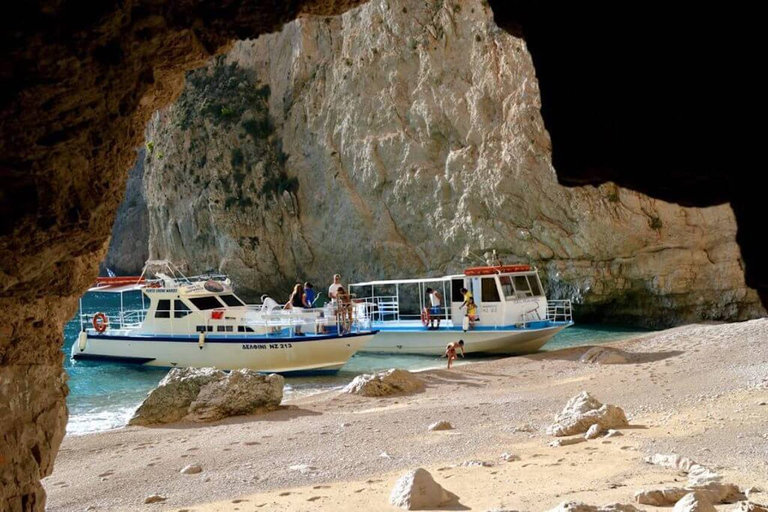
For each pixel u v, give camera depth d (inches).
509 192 1507.1
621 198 1387.8
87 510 392.2
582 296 1457.9
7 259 189.6
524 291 1100.5
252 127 2057.1
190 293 1049.5
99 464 507.5
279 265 2022.6
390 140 1776.6
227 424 645.9
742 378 625.9
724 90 142.0
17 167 174.7
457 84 1675.7
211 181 2031.3
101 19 162.7
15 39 156.2
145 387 933.2
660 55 150.1
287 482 428.5
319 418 650.2
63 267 221.8
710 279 1339.8
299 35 2027.6
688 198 164.1
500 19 189.0
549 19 169.9
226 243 2017.7
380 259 1803.6
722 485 312.0
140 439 591.2
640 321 1446.9
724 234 1327.5
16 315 221.3
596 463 400.5
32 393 239.5
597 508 277.0
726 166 149.0
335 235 1905.8
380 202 1800.0
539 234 1487.5
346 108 1881.2
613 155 167.3
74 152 182.4
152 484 443.5
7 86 163.0
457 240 1637.6
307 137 1984.5
